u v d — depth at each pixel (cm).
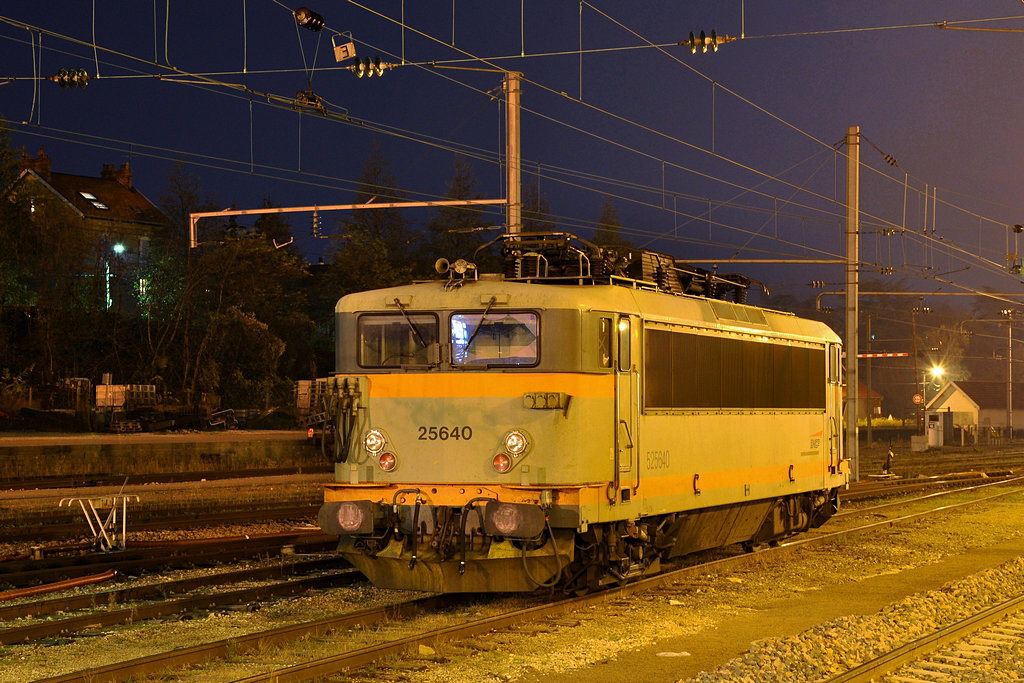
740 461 1505
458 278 1213
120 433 3866
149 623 1097
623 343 1234
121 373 4684
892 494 2852
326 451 1216
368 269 5978
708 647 1015
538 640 1029
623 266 1359
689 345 1377
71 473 2809
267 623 1108
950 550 1761
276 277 5409
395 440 1195
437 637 998
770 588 1359
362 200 6756
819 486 1786
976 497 2741
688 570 1412
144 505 2222
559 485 1150
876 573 1515
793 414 1686
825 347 1828
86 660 948
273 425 4516
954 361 12075
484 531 1138
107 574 1343
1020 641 1017
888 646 996
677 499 1338
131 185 6512
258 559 1556
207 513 2152
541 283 1278
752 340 1551
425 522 1170
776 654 941
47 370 4453
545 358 1165
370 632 1056
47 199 4575
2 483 2494
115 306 4919
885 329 11944
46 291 4609
